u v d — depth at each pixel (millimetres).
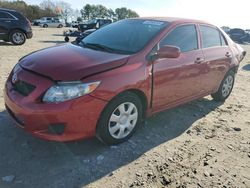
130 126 3896
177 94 4480
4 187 2910
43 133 3232
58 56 3693
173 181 3213
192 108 5516
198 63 4723
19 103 3244
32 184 2984
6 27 13258
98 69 3387
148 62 3854
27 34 13953
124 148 3768
